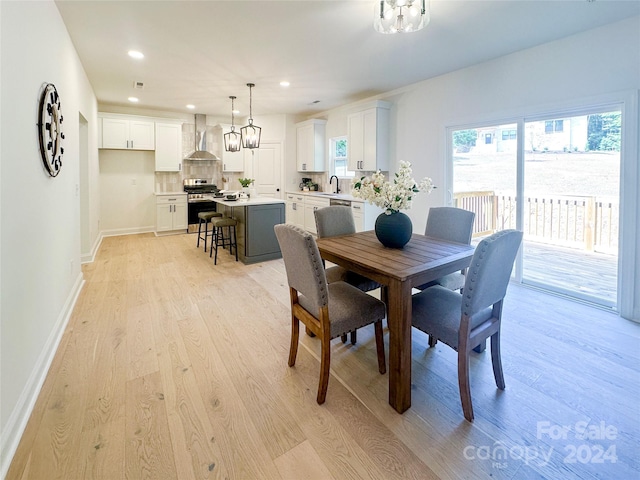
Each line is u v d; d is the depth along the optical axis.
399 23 2.43
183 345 2.44
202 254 5.27
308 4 2.60
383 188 2.27
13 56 1.73
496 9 2.64
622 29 2.80
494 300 1.78
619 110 3.01
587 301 3.21
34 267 1.99
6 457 1.43
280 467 1.42
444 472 1.40
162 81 4.67
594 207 3.37
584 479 1.37
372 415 1.73
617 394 1.87
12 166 1.68
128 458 1.46
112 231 6.69
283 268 4.49
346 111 6.27
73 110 3.40
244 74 4.35
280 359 2.27
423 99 4.64
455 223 2.76
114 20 2.88
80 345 2.43
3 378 1.49
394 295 1.72
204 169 7.53
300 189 7.49
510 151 3.79
